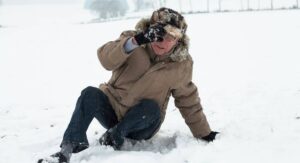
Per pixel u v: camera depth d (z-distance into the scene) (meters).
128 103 3.70
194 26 24.02
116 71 3.73
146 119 3.64
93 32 24.53
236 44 15.57
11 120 5.58
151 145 4.06
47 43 20.53
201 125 3.90
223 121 4.86
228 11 35.72
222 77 8.83
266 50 13.26
